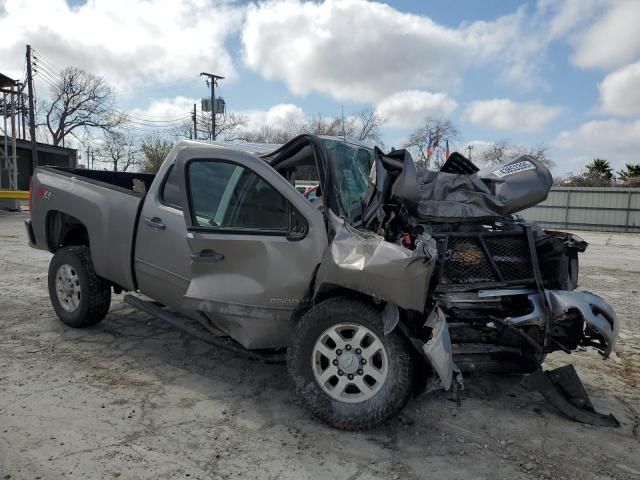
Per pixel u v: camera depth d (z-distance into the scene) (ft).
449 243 12.19
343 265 10.77
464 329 11.54
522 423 11.85
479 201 13.14
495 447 10.75
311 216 11.79
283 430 11.12
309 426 11.34
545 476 9.73
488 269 12.20
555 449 10.74
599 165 156.25
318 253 11.67
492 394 13.41
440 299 11.76
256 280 12.22
